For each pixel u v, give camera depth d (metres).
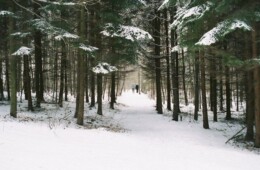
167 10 25.14
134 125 20.66
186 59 19.98
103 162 8.74
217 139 16.89
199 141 15.95
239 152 12.73
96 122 19.86
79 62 17.58
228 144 15.49
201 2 14.59
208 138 17.05
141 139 14.52
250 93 16.27
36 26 16.17
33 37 21.98
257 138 14.63
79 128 15.37
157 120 22.91
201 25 14.28
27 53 16.09
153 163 9.25
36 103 24.86
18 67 29.09
